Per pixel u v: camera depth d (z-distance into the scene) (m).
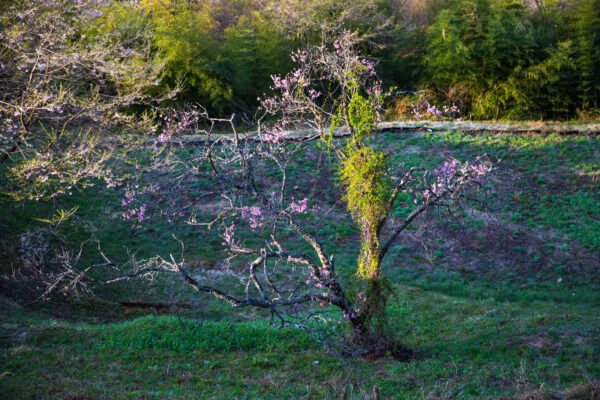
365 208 10.84
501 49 32.75
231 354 11.45
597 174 23.83
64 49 14.70
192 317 14.85
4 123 14.42
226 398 8.78
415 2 38.97
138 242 19.48
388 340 11.51
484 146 26.94
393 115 32.34
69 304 15.02
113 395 8.49
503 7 34.41
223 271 17.95
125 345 11.41
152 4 31.05
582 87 32.88
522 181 23.86
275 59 34.41
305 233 11.38
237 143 12.05
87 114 15.05
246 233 20.41
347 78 11.45
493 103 32.50
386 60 33.91
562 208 21.89
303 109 12.66
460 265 18.94
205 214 21.44
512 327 13.06
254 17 37.53
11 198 18.69
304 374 10.31
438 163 25.03
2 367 9.41
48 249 17.59
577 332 12.38
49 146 14.30
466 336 12.73
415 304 15.42
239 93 33.06
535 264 18.84
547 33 35.38
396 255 19.48
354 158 10.89
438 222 21.39
